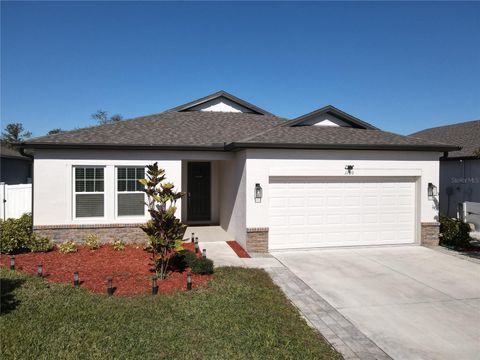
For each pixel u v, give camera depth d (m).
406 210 12.67
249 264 10.10
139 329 5.81
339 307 7.25
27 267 9.19
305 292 8.05
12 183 28.16
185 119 16.30
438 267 10.11
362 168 12.12
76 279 7.80
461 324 6.54
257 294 7.66
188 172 16.72
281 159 11.59
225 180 15.14
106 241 12.30
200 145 12.77
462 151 18.56
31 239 11.05
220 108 18.28
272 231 11.72
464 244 12.40
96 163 12.30
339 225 12.19
